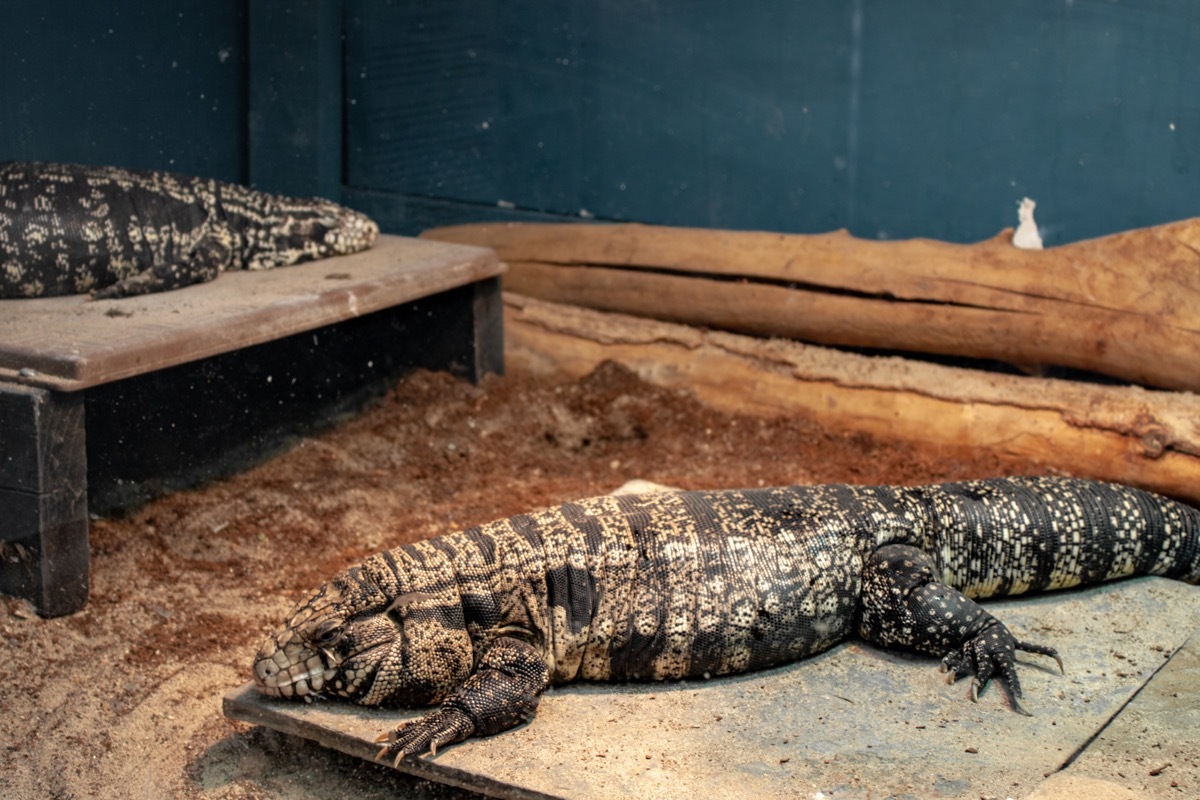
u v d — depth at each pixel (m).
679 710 5.22
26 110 8.05
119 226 7.60
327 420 8.59
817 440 8.54
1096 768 4.76
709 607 5.35
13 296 7.33
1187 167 8.20
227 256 8.03
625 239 9.72
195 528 7.09
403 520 7.47
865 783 4.67
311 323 7.37
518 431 8.83
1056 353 8.20
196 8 9.38
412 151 10.99
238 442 7.89
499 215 10.80
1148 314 7.79
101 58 8.58
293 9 10.33
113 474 7.09
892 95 9.11
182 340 6.50
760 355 9.05
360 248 8.83
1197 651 5.68
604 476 8.26
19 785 5.12
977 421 8.11
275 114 10.38
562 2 10.08
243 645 6.11
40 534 5.97
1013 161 8.80
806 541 5.59
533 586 5.27
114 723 5.51
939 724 5.09
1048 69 8.52
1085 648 5.71
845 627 5.69
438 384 9.20
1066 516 6.12
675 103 9.90
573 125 10.31
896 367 8.67
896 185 9.27
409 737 4.81
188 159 9.58
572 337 9.57
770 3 9.34
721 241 9.34
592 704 5.27
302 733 5.00
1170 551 6.30
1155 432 7.44
